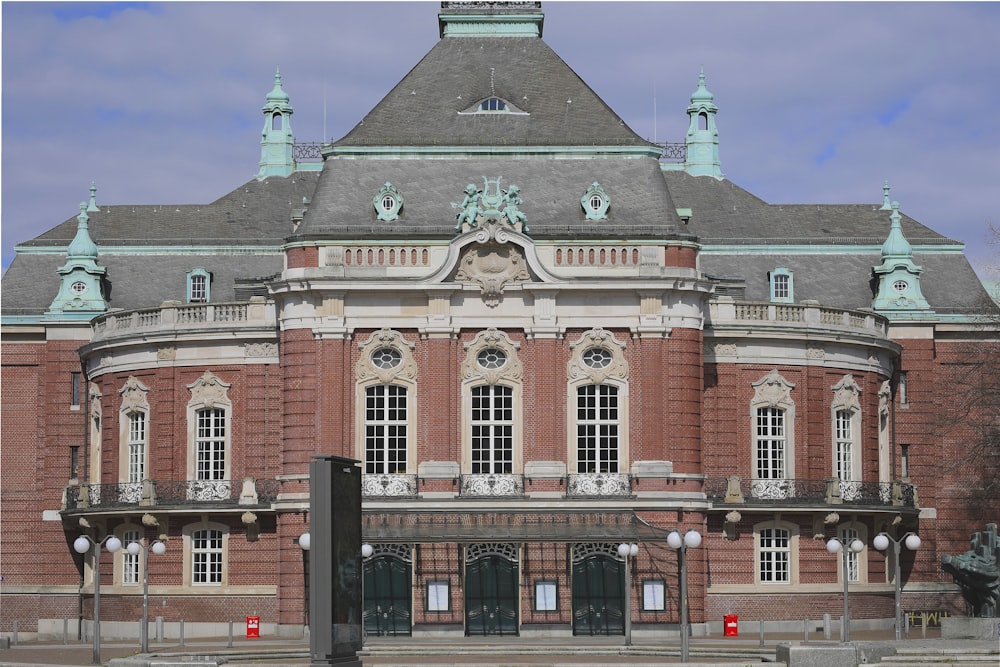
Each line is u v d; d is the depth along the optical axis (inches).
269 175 4018.2
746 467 3284.9
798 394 3341.5
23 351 3636.8
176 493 3292.3
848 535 3366.1
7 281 3720.5
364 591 3065.9
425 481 3080.7
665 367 3122.5
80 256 3639.3
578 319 3125.0
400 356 3122.5
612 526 3053.6
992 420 3634.4
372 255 3120.1
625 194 3198.8
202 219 3826.3
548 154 3240.7
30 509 3599.9
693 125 4072.3
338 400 3102.9
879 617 3378.4
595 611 3070.9
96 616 2554.1
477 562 3080.7
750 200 3890.3
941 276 3747.5
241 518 3245.6
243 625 3233.3
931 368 3622.0
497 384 3117.6
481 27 3452.3
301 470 3115.2
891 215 3730.3
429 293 3110.2
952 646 2315.5
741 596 3225.9
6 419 3627.0
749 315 3304.6
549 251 3122.5
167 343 3331.7
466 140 3255.4
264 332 3270.2
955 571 2674.7
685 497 3095.5
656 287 3107.8
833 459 3376.0
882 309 3627.0
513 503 3070.9
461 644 2827.3
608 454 3120.1
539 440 3095.5
